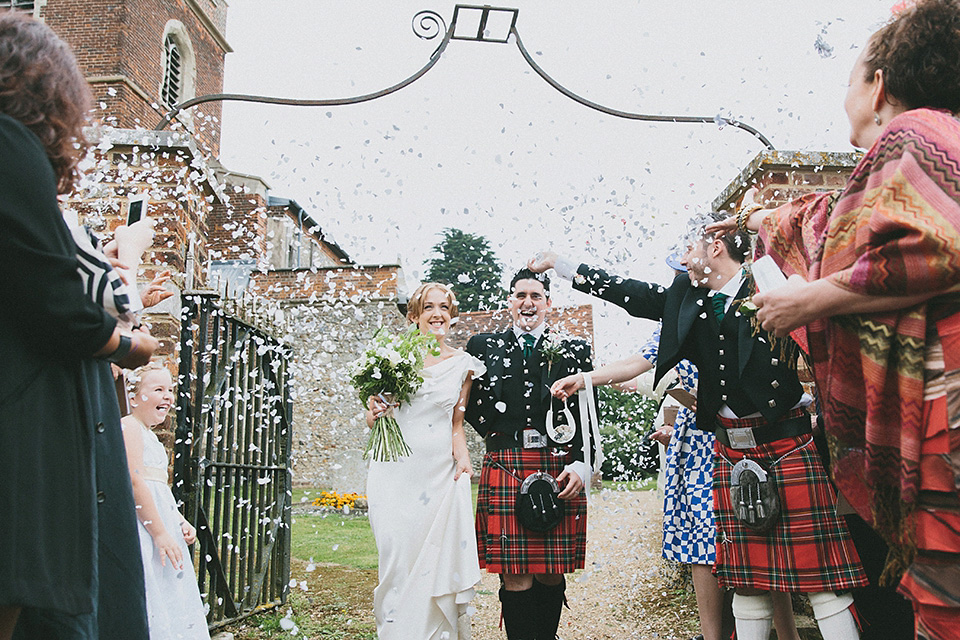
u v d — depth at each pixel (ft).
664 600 14.35
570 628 12.95
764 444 8.16
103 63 54.60
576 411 11.28
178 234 13.01
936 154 4.58
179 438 11.58
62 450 4.50
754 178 13.03
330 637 12.09
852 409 5.40
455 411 11.50
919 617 4.58
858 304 4.91
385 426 10.75
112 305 5.17
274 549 14.26
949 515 4.42
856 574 7.59
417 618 10.12
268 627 12.54
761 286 6.29
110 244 6.55
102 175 12.90
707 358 8.57
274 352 14.26
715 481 8.59
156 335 12.55
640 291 9.84
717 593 10.06
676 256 10.29
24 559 4.12
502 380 11.35
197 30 66.74
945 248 4.36
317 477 42.04
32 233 4.33
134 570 5.18
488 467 11.32
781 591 7.70
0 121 4.44
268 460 14.07
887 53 5.31
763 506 7.84
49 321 4.40
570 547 10.71
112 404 5.37
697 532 10.23
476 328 36.35
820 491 7.86
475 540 10.56
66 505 4.43
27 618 4.75
